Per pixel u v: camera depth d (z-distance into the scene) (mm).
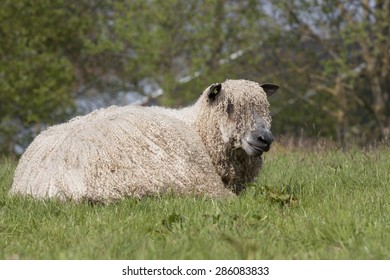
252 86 14352
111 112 14539
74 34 53281
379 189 13891
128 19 50969
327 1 46406
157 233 11031
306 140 24359
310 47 50531
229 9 49562
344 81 50250
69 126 14484
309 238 10438
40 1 48531
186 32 51062
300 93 50906
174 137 13727
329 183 15000
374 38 47500
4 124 46250
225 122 14094
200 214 11453
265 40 49125
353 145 22172
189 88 49969
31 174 13977
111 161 13297
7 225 11742
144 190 13227
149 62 51750
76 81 57625
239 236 10414
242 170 14578
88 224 11586
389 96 52125
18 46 45406
